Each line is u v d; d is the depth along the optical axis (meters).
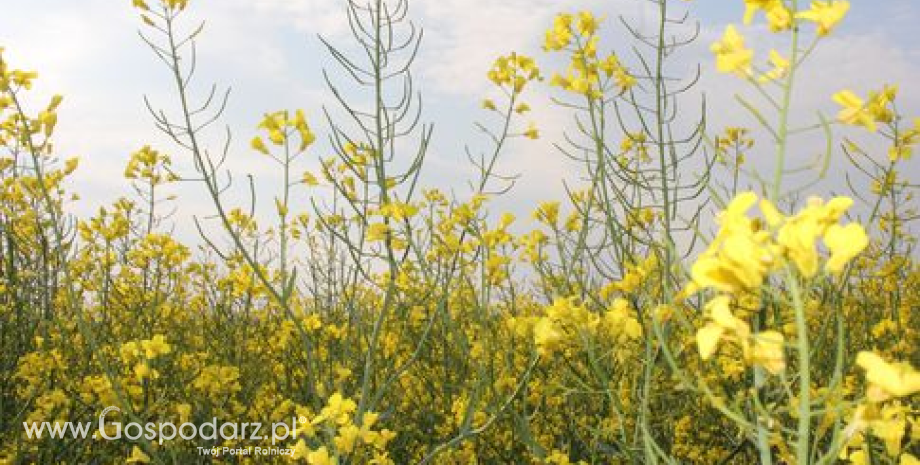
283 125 3.58
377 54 3.64
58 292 6.20
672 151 3.34
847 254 1.21
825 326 2.46
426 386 5.18
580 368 3.94
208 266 7.13
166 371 4.84
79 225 6.58
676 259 1.67
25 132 3.66
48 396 4.39
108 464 4.75
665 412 4.09
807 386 1.37
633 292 3.12
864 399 1.36
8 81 3.66
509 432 4.55
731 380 3.06
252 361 5.50
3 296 5.47
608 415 4.14
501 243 4.19
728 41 1.65
